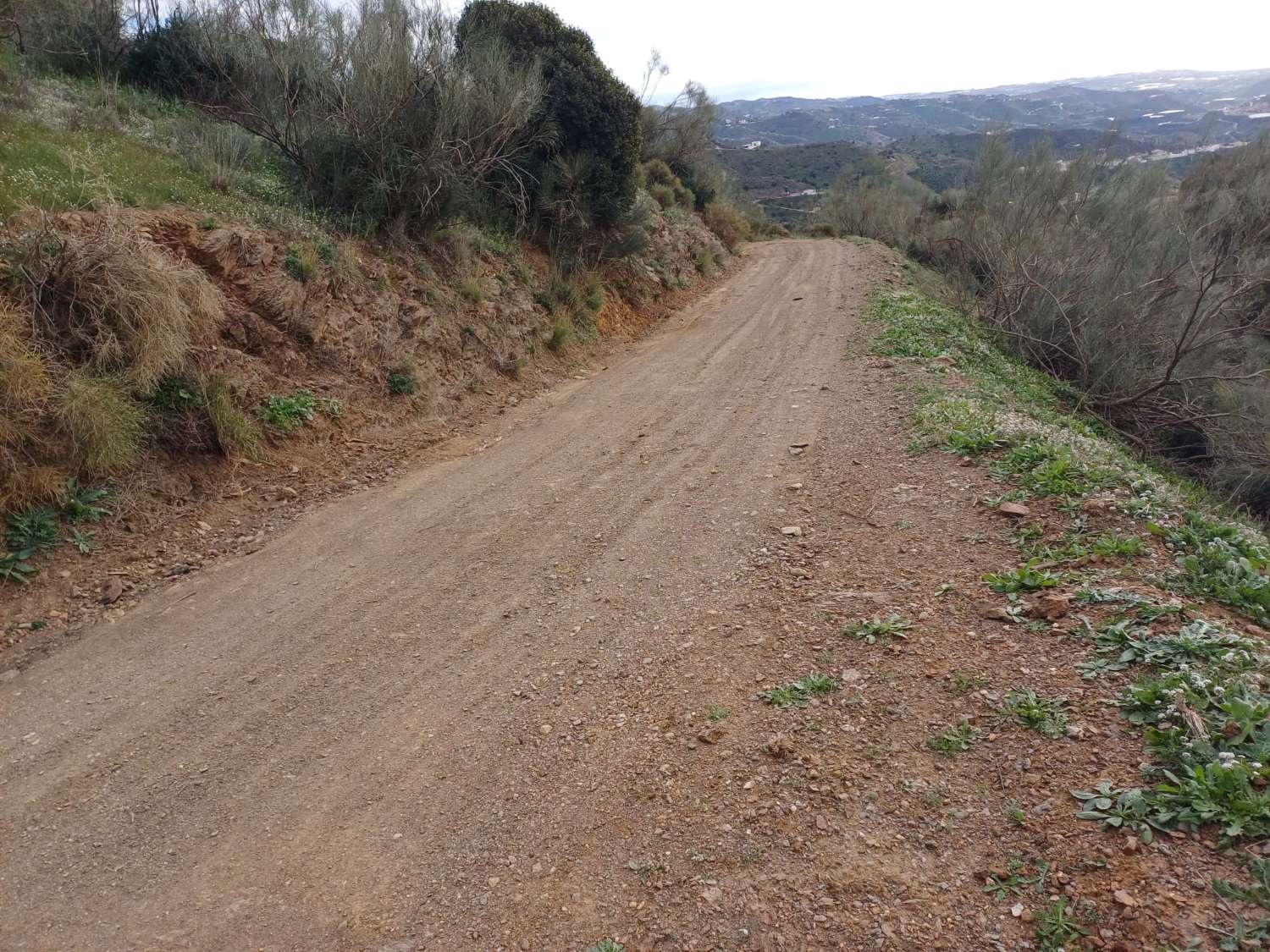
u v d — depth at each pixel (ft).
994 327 56.29
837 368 33.09
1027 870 7.85
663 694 12.02
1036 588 12.69
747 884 8.43
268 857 9.64
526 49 46.65
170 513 18.92
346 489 22.34
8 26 35.53
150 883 9.33
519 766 10.91
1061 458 17.35
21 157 23.45
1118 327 51.72
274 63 32.30
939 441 20.88
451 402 29.55
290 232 27.45
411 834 9.86
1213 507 18.65
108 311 19.19
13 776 11.17
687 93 87.30
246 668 13.74
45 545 16.35
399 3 33.27
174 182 26.91
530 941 8.20
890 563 14.98
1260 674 9.34
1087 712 9.62
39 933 8.66
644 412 29.63
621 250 51.29
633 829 9.50
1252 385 46.09
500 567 17.24
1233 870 7.14
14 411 16.85
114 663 13.96
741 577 15.42
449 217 35.96
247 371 23.02
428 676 13.29
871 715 10.65
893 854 8.46
